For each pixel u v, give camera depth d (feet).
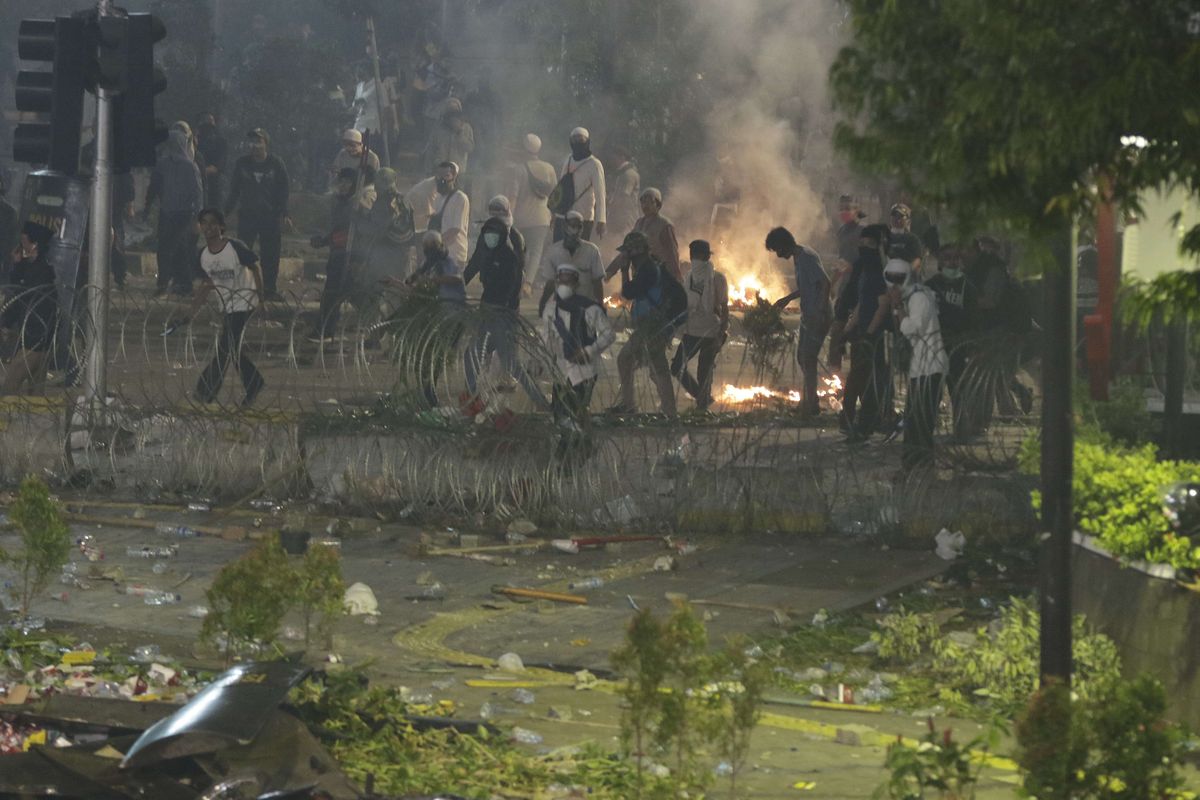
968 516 149.18
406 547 148.05
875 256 196.75
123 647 112.78
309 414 174.60
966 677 107.65
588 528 156.15
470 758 86.74
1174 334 108.17
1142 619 95.25
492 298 215.72
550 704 100.89
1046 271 78.84
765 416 195.00
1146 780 67.31
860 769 87.61
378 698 94.43
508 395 169.27
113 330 272.92
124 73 178.60
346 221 275.18
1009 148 64.80
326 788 77.36
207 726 77.30
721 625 122.01
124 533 153.99
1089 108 61.31
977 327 186.50
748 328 219.82
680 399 232.12
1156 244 94.94
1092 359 104.12
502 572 139.64
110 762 78.54
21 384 196.13
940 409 172.14
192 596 128.88
